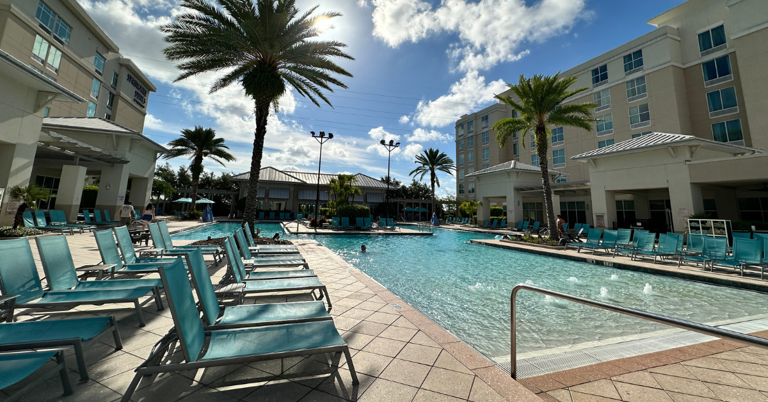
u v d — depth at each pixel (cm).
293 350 203
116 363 243
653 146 1445
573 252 1162
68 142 1278
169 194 3666
